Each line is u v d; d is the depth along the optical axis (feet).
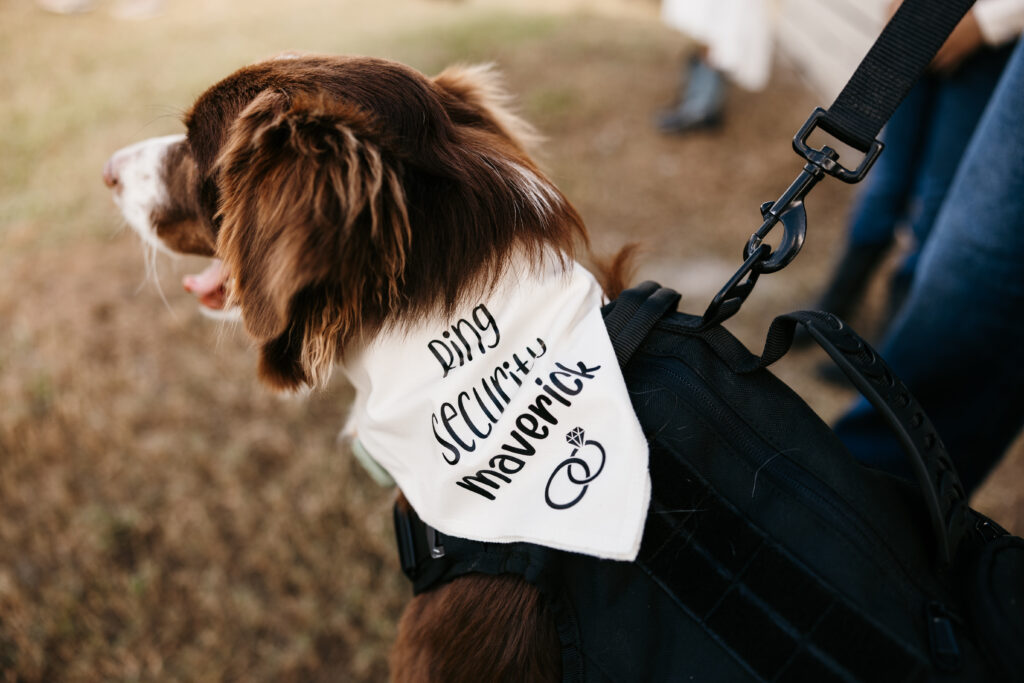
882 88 3.28
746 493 3.02
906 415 2.97
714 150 15.53
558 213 3.80
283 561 7.24
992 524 3.24
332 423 8.75
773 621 2.83
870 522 2.93
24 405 8.62
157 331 10.01
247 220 3.46
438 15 25.95
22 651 6.40
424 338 3.47
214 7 27.50
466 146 3.84
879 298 11.34
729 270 11.93
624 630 3.01
